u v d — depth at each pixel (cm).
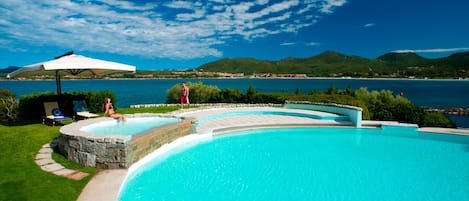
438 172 832
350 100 1878
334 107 1688
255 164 886
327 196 659
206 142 1150
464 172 833
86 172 675
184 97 1962
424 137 1323
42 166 699
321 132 1383
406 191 693
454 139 1267
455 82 15325
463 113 3997
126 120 1152
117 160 708
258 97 2461
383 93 2634
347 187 714
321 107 1783
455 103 5181
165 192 657
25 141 917
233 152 1019
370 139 1264
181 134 1084
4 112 1337
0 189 557
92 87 8719
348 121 1528
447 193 681
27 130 1085
